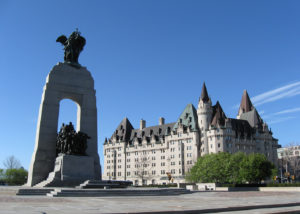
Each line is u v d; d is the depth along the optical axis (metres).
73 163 43.34
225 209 20.62
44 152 46.84
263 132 150.88
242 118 159.75
